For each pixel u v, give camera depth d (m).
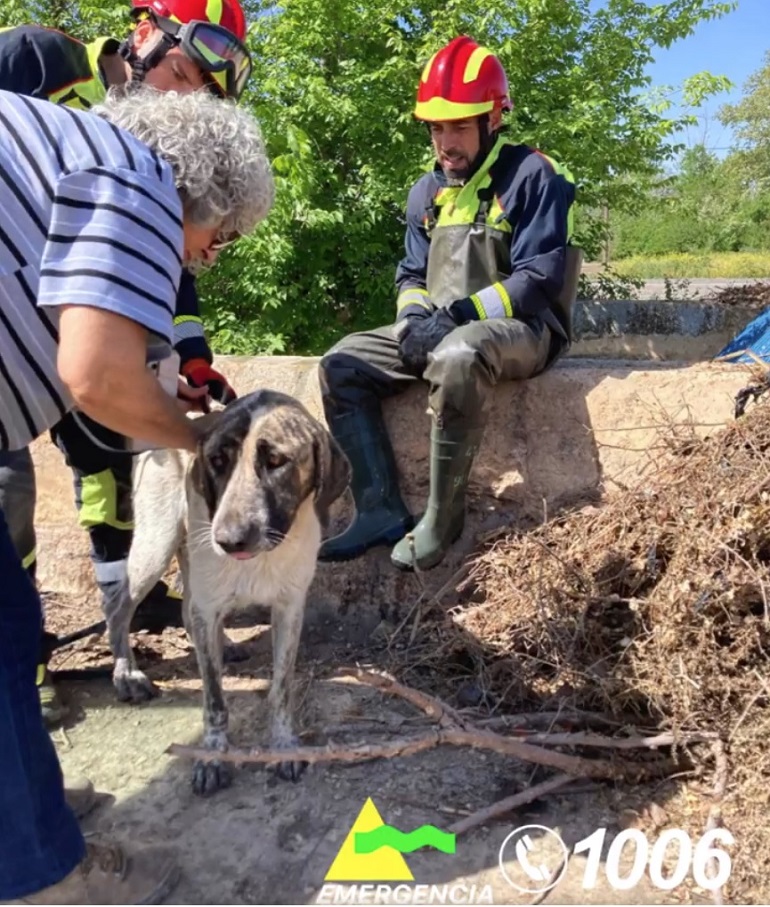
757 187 38.59
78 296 1.76
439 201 3.73
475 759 2.82
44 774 2.00
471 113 3.40
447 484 3.39
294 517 2.49
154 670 3.49
